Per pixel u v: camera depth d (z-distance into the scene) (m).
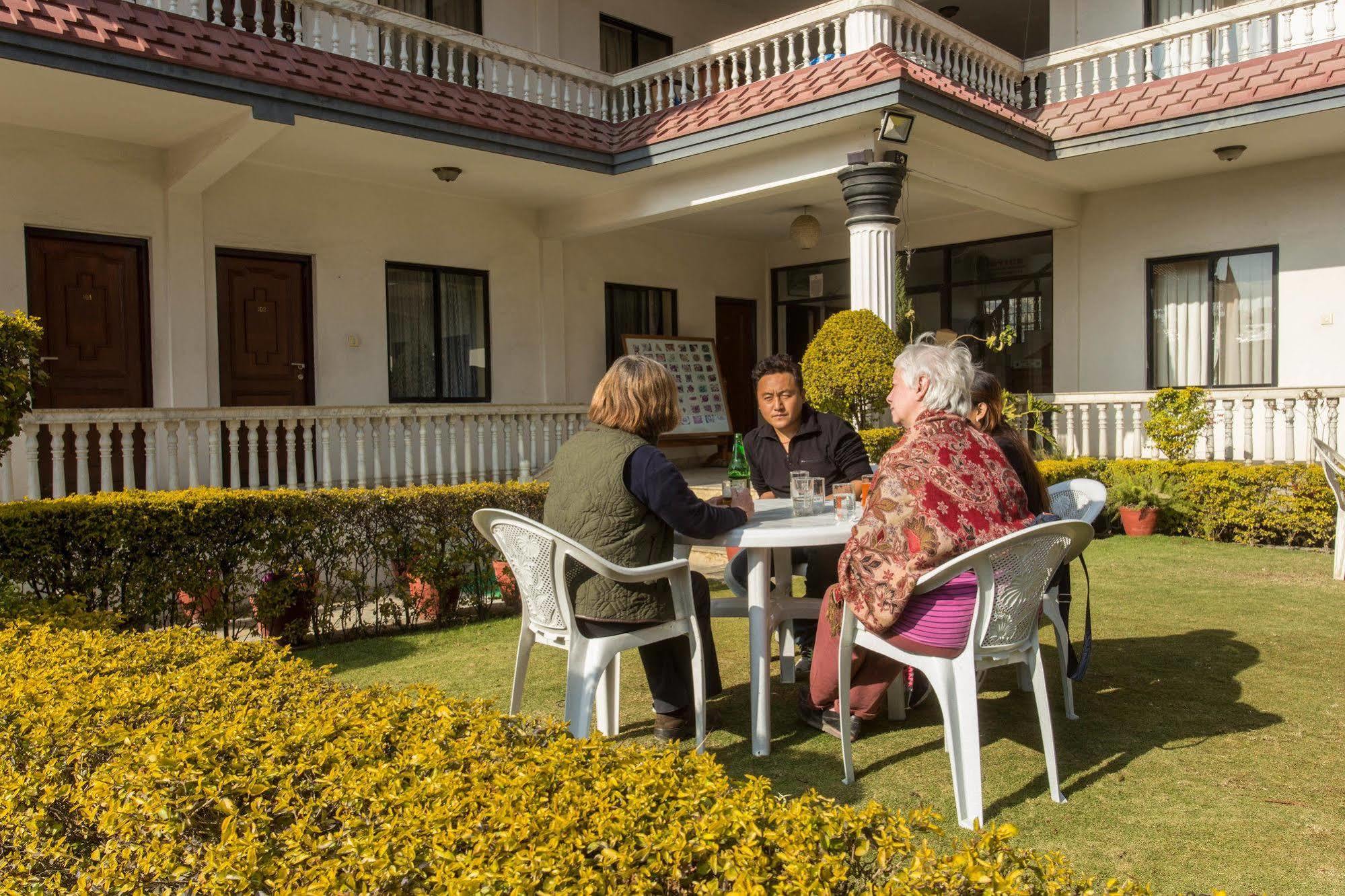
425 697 2.31
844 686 3.20
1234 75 9.27
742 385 14.88
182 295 8.89
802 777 3.30
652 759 1.84
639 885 1.38
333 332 10.09
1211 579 6.79
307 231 9.88
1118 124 9.70
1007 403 10.40
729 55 10.13
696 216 12.73
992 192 10.45
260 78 7.46
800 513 4.11
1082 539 3.14
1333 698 4.01
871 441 8.73
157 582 5.09
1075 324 12.16
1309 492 8.13
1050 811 2.96
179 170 8.59
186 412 7.27
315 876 1.51
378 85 8.44
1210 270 11.17
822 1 14.45
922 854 1.41
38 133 8.04
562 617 3.35
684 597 3.49
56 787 1.92
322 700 2.38
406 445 8.67
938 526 2.95
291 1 8.47
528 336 11.99
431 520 5.95
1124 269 11.76
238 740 1.98
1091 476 9.84
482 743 1.96
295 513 5.51
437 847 1.50
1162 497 8.91
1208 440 9.65
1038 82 11.26
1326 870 2.56
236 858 1.56
